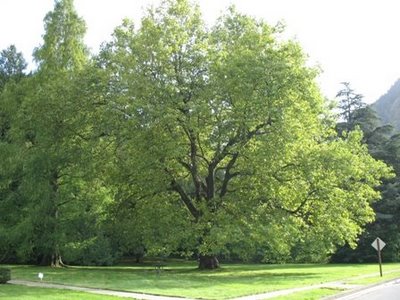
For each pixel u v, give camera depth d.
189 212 33.66
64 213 35.34
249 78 28.42
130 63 31.25
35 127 33.09
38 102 32.47
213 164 32.88
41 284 21.95
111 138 32.06
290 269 38.78
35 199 33.91
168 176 31.97
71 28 37.69
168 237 30.50
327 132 35.75
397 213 57.62
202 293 19.16
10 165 35.44
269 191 31.34
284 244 29.78
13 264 44.22
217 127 30.41
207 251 29.34
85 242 35.81
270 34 32.19
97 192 36.12
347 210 33.69
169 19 32.25
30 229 33.59
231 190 33.44
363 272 33.84
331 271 35.03
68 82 32.81
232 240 28.11
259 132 30.55
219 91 29.52
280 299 17.42
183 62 31.47
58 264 38.69
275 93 28.44
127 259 59.69
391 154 58.78
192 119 29.06
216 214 30.19
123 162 31.70
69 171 35.44
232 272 32.25
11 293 17.86
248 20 33.38
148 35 31.50
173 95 29.92
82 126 32.50
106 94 31.70
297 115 30.55
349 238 32.84
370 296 19.11
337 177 31.31
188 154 32.06
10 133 37.25
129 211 34.69
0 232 34.50
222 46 32.78
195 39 32.94
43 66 36.69
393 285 24.42
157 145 28.89
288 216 31.02
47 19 37.66
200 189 33.47
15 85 38.34
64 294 17.83
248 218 30.84
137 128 29.39
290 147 30.20
